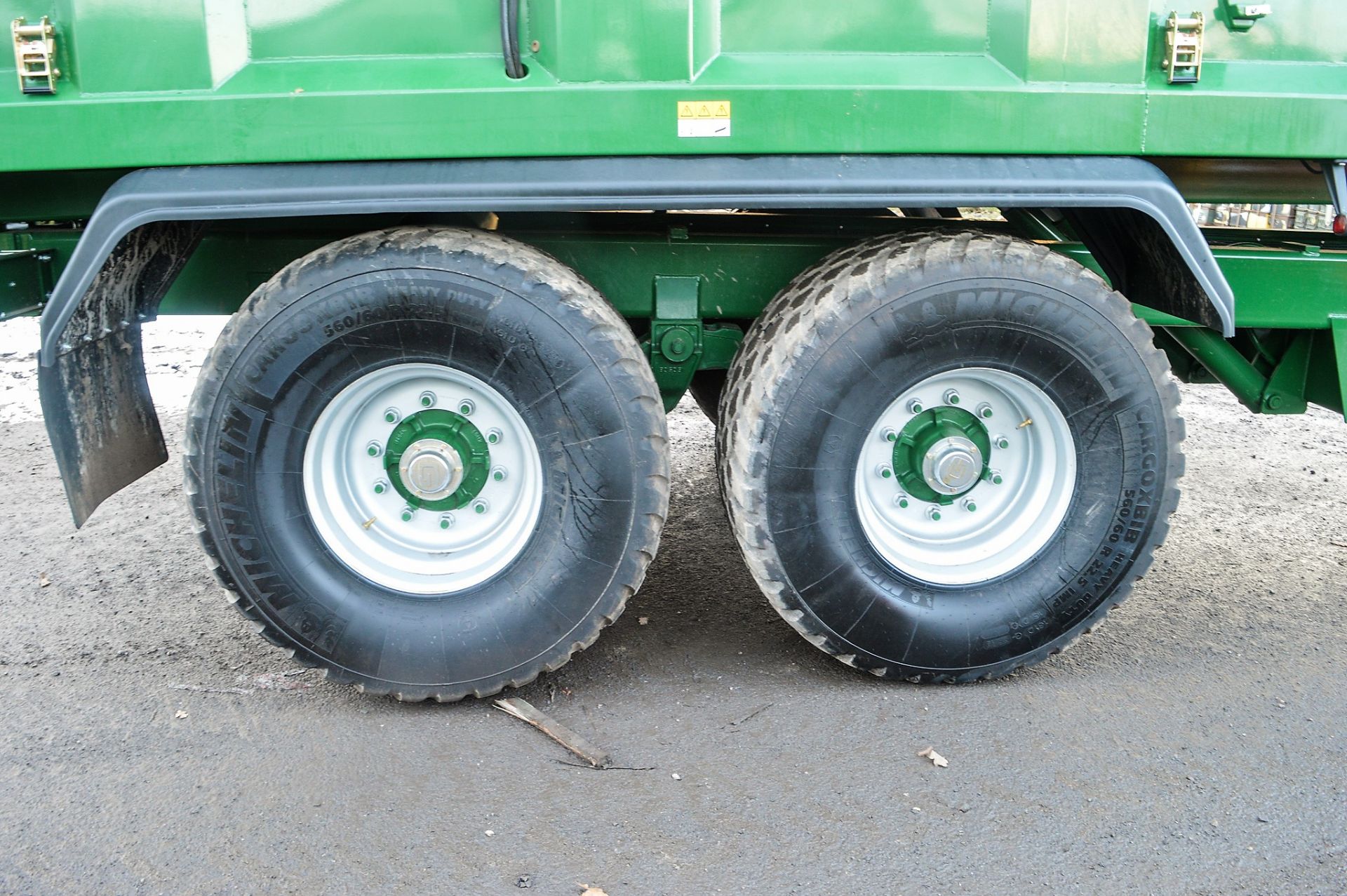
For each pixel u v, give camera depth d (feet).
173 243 10.48
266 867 8.24
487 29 9.33
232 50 9.16
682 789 9.19
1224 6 9.70
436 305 9.38
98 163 9.10
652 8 8.98
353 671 10.18
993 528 10.84
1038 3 9.23
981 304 9.74
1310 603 13.05
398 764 9.55
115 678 11.05
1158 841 8.60
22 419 20.31
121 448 10.94
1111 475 10.42
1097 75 9.45
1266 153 9.71
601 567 10.01
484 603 10.10
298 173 9.12
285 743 9.88
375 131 9.07
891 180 9.27
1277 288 11.31
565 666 11.27
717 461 10.93
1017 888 8.06
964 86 9.32
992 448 10.78
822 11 9.48
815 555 10.14
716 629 12.13
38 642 11.84
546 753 9.73
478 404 10.14
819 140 9.29
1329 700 10.77
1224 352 12.43
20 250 10.91
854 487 10.12
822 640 10.44
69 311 9.12
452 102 9.04
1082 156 9.64
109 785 9.24
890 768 9.48
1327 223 21.45
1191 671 11.32
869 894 7.97
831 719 10.25
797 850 8.43
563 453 9.78
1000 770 9.48
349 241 9.50
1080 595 10.66
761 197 9.21
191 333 26.27
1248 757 9.74
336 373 9.62
